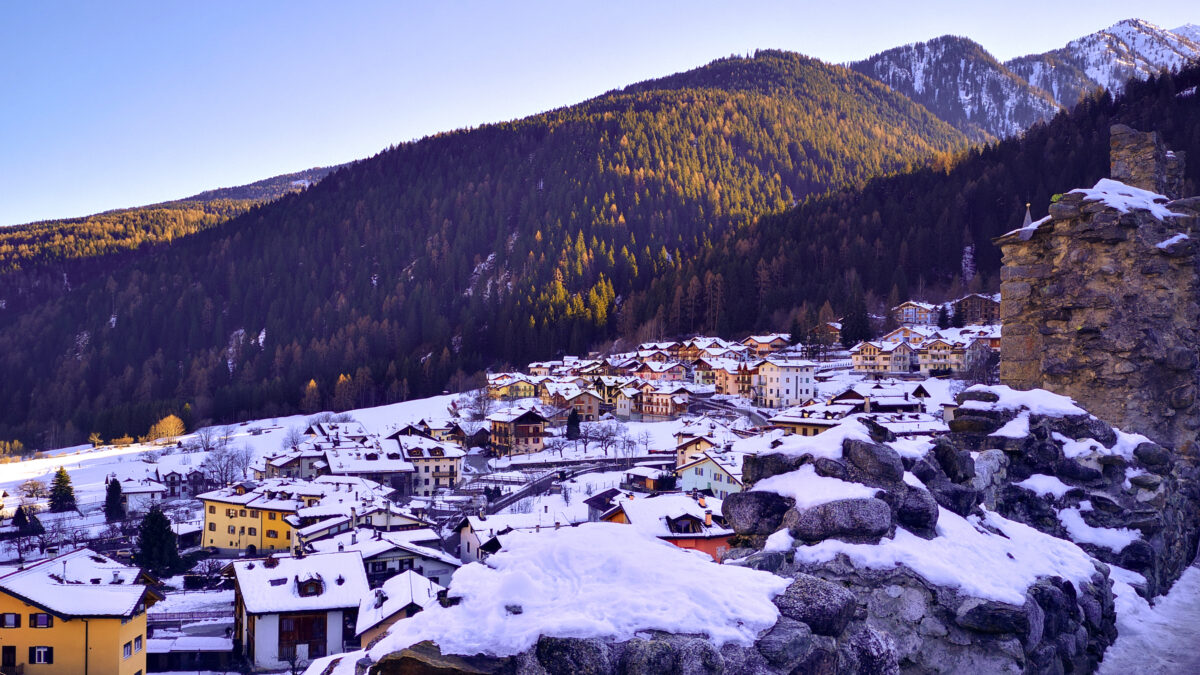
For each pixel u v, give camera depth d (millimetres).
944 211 192375
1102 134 179125
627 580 6305
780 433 10617
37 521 89625
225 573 54906
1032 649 8008
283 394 190750
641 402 135125
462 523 64438
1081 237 16516
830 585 6562
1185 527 15312
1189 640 10391
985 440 14094
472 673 5543
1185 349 15812
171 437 158875
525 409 117625
